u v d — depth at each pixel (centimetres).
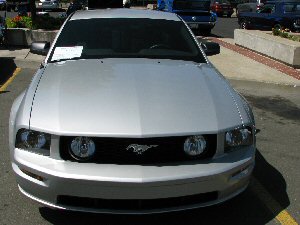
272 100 721
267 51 1087
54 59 397
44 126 286
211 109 309
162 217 329
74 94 317
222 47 1259
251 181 404
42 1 3069
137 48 414
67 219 325
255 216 341
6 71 848
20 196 359
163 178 273
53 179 276
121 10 489
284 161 455
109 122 286
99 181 270
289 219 338
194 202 293
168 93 323
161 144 282
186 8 1644
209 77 366
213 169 284
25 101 316
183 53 418
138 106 302
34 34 1107
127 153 279
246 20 1789
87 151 279
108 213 284
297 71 932
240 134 304
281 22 1584
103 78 344
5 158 431
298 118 615
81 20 447
